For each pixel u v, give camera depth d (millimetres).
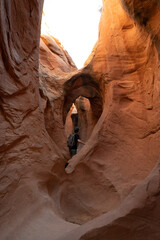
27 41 2846
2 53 2062
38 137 2807
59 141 5789
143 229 1214
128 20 4758
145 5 2953
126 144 3969
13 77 2297
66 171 3871
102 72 5477
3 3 2047
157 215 1224
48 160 2895
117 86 4777
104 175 3580
